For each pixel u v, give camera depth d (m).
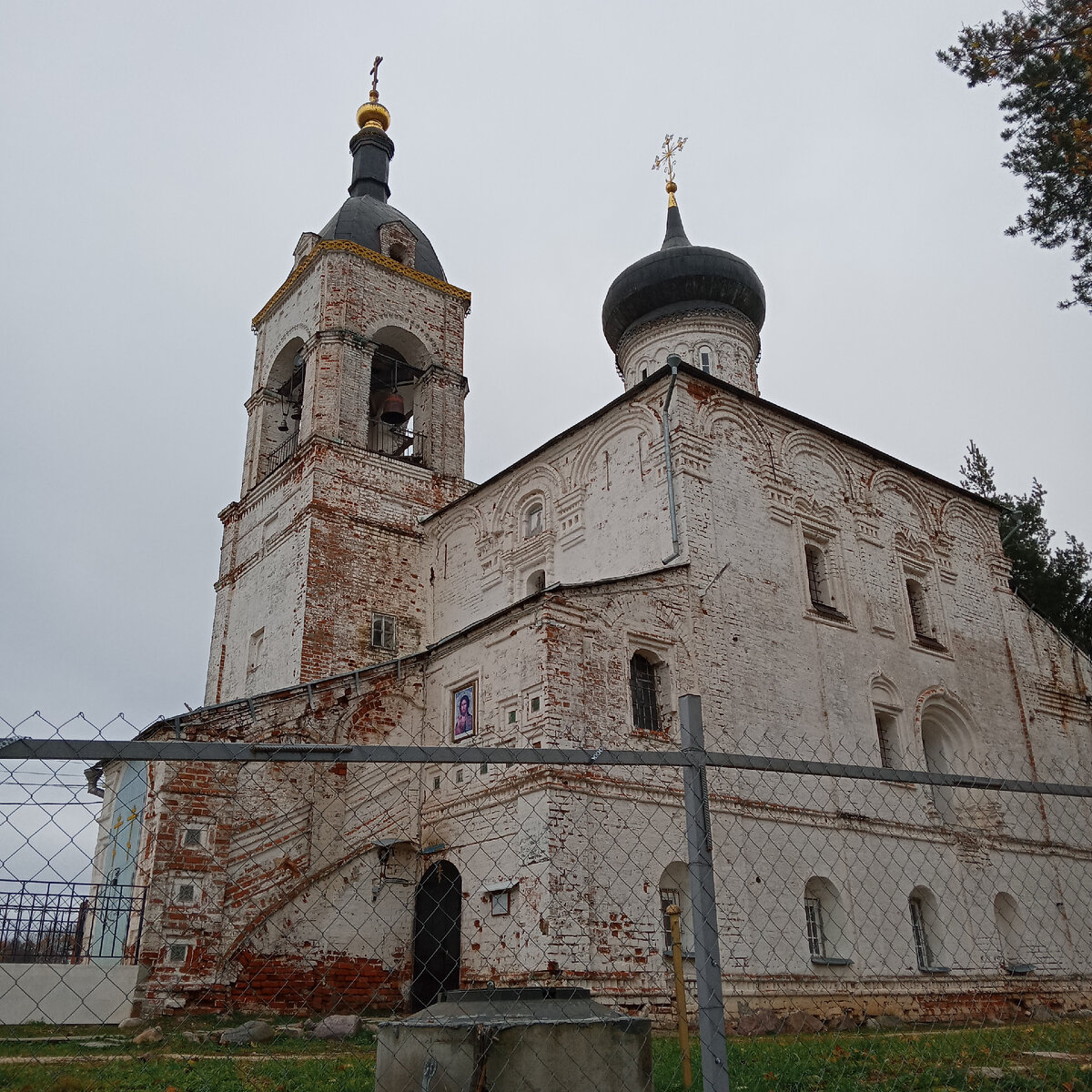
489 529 25.36
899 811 21.55
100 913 17.94
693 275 29.39
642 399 21.89
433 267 32.19
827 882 19.64
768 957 17.70
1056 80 16.14
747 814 18.64
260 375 31.70
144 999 16.19
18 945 14.12
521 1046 5.92
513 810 17.16
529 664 17.89
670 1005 16.23
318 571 25.38
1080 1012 21.84
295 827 19.06
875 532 24.53
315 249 29.78
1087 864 25.08
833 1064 9.98
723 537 20.75
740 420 22.31
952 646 25.11
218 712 19.09
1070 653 28.36
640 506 21.22
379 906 18.92
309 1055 11.82
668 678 18.95
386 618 26.08
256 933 17.66
